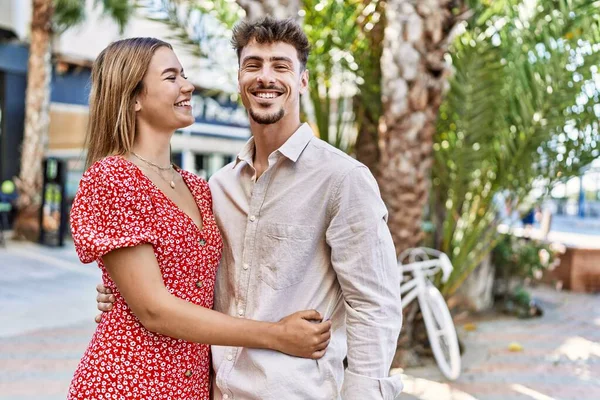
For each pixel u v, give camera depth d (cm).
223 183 166
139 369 141
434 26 374
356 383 143
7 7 978
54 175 966
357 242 144
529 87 436
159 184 149
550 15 429
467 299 619
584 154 450
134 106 149
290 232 150
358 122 466
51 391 373
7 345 466
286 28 152
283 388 142
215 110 991
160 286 137
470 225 491
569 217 1415
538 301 682
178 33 477
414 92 384
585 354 481
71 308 586
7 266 788
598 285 738
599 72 434
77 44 1109
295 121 156
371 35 445
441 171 488
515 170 459
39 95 1000
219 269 164
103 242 133
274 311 149
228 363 155
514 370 439
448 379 413
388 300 145
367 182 147
